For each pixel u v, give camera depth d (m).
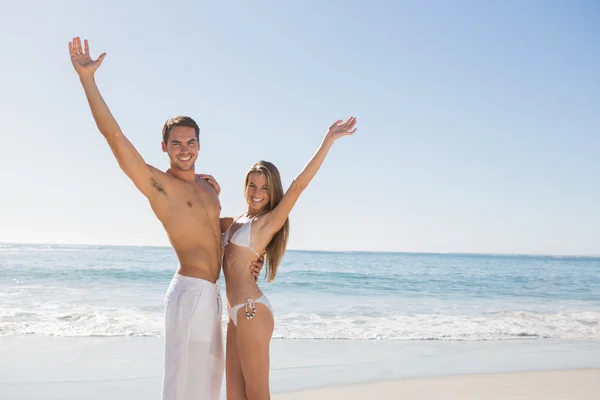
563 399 5.89
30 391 5.83
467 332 10.70
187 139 3.58
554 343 9.68
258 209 3.88
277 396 5.86
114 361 7.38
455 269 37.03
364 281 23.41
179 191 3.49
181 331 3.34
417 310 14.30
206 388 3.37
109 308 12.66
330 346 8.97
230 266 3.74
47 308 12.55
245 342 3.55
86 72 3.18
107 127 3.17
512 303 16.98
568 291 21.53
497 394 6.06
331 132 3.72
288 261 45.78
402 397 5.88
